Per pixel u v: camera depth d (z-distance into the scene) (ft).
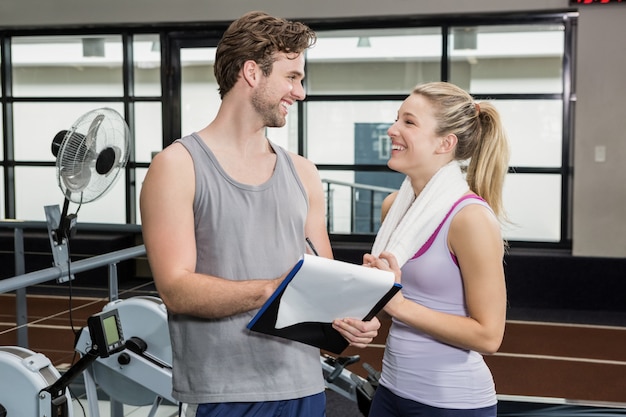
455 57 22.15
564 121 21.71
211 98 23.50
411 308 5.68
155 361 8.58
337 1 21.80
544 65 21.71
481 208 5.78
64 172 8.25
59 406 7.07
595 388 14.55
